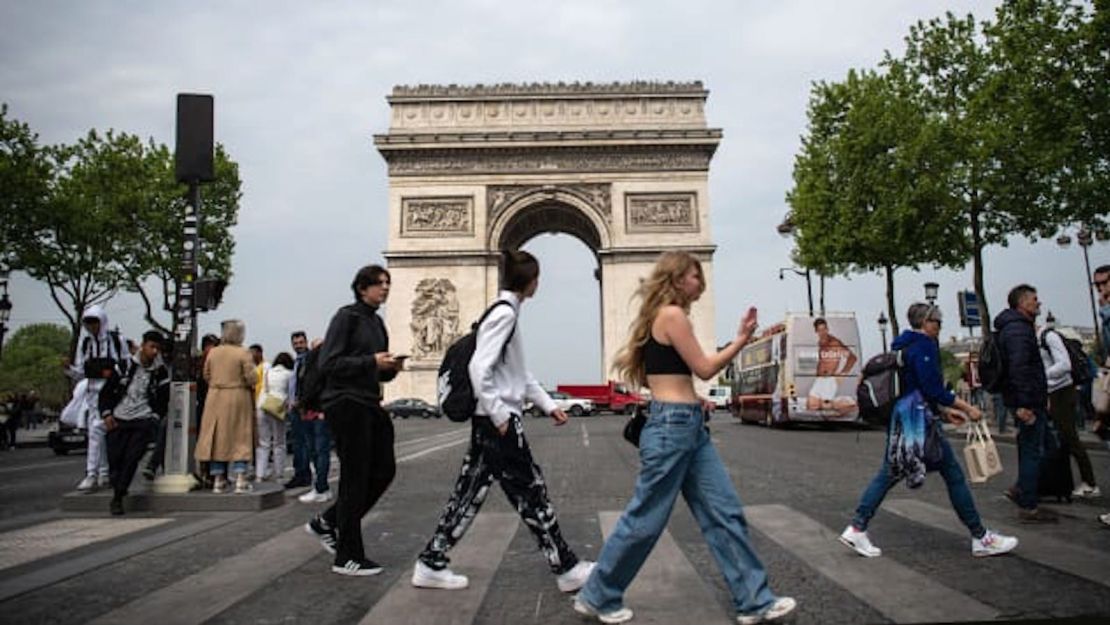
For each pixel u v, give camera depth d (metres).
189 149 16.95
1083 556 9.38
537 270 8.56
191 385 16.53
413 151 72.88
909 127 44.34
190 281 16.83
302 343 19.48
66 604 7.99
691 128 73.25
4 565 9.87
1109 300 13.51
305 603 7.99
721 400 93.88
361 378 9.45
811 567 9.22
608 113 74.12
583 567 8.32
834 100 51.28
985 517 12.32
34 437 51.19
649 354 7.51
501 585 8.70
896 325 48.62
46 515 14.69
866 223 47.44
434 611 7.62
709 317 70.69
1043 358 14.12
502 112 74.19
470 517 8.55
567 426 52.03
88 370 15.15
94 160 63.44
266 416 19.36
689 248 71.81
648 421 7.40
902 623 6.99
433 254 71.50
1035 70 33.09
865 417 10.06
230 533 12.23
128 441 14.66
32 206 53.81
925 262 46.38
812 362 41.94
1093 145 32.44
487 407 8.05
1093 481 14.57
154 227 63.19
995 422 39.44
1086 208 36.81
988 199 41.00
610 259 72.12
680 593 8.23
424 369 70.06
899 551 9.94
